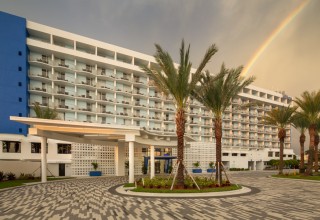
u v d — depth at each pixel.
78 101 54.75
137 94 62.25
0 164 34.56
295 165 79.06
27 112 45.78
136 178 34.72
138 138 29.77
